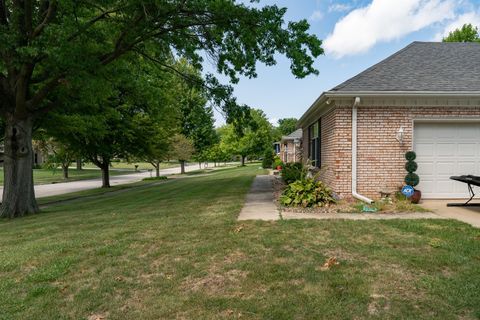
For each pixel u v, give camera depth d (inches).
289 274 141.6
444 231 206.7
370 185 344.5
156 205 369.1
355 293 123.7
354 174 343.6
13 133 372.5
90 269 154.7
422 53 421.1
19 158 376.2
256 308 115.0
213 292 128.3
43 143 922.7
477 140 351.3
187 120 1428.4
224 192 468.1
